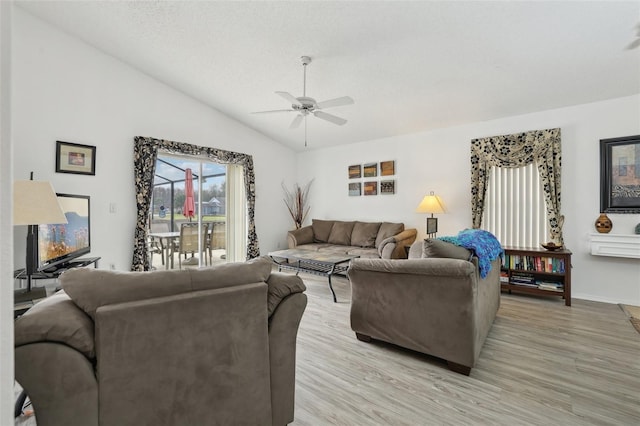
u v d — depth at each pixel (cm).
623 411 164
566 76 325
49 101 345
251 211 576
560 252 348
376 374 204
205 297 122
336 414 163
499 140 423
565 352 233
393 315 232
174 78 441
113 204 403
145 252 423
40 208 217
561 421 157
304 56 341
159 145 442
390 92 399
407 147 523
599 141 362
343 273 513
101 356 103
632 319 300
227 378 128
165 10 306
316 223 612
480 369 209
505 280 386
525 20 258
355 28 292
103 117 393
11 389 66
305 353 234
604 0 231
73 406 98
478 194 440
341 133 557
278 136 614
